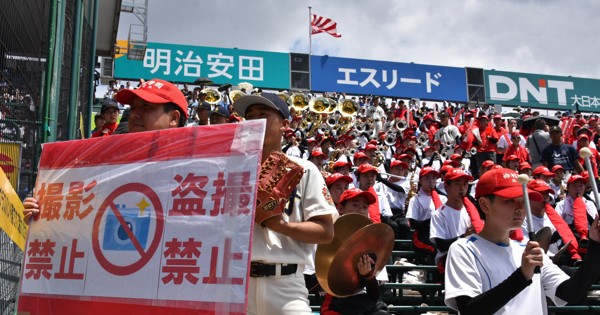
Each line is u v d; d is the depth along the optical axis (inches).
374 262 174.2
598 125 730.8
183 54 1062.4
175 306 91.9
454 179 263.4
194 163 98.0
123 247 98.7
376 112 824.9
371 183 315.9
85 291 99.7
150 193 99.6
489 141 537.0
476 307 113.4
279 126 117.3
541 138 480.7
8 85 155.9
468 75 1211.2
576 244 290.4
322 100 688.4
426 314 265.1
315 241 110.8
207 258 92.0
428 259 294.2
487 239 125.5
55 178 109.0
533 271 109.0
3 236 143.5
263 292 109.3
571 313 267.6
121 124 168.2
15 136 161.3
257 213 103.9
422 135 669.3
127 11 625.3
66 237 104.3
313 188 115.0
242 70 1088.2
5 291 144.9
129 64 1031.0
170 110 120.0
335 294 174.6
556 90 1253.7
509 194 120.8
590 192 380.5
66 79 241.4
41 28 189.9
